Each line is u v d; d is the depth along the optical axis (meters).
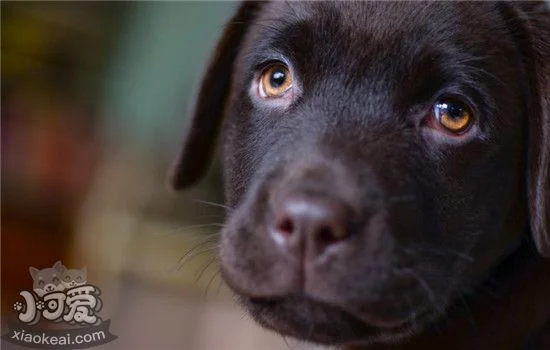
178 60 0.90
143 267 0.93
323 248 0.45
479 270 0.52
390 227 0.46
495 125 0.50
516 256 0.52
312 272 0.45
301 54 0.51
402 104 0.49
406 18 0.50
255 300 0.47
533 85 0.51
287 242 0.46
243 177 0.52
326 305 0.46
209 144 0.58
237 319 0.91
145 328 0.85
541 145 0.50
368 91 0.49
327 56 0.50
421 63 0.49
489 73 0.50
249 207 0.48
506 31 0.52
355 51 0.50
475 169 0.50
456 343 0.53
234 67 0.57
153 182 0.93
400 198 0.47
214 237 0.58
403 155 0.48
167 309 0.90
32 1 0.95
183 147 0.58
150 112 0.92
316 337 0.47
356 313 0.46
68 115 0.96
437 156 0.49
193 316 0.90
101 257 0.92
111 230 0.94
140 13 0.94
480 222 0.50
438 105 0.50
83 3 0.97
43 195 0.91
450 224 0.50
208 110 0.58
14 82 0.94
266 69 0.52
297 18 0.51
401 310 0.47
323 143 0.48
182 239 0.93
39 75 0.96
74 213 0.93
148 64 0.92
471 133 0.50
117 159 0.95
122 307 0.88
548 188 0.50
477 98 0.50
